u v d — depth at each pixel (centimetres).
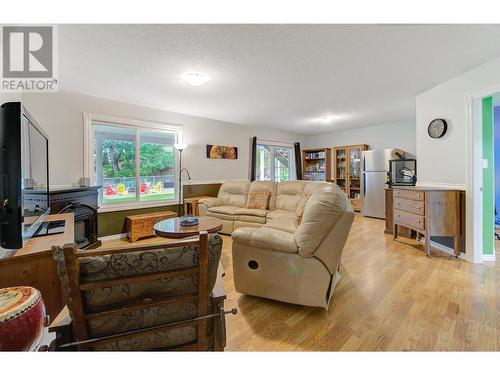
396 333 152
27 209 145
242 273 195
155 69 258
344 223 173
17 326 78
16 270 125
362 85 312
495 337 146
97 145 376
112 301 79
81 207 298
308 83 303
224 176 543
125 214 398
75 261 72
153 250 81
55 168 322
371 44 209
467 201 277
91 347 79
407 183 438
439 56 234
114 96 355
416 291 206
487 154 282
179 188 465
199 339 92
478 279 228
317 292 175
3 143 126
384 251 313
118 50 216
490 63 246
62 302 140
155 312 85
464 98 276
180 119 463
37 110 309
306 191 373
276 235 185
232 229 404
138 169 417
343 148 628
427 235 288
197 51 219
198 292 87
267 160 659
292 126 604
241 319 170
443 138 305
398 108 427
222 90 329
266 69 260
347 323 164
